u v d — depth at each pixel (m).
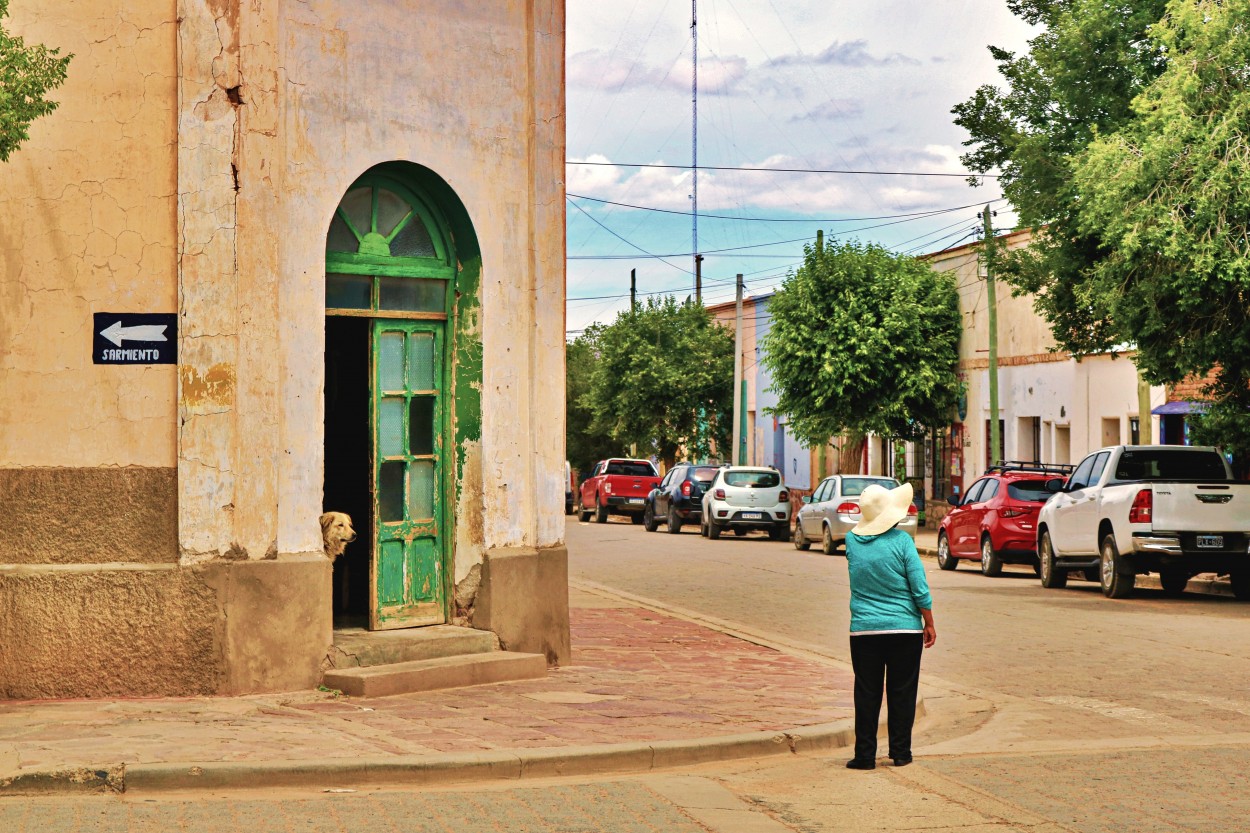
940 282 38.75
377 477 11.53
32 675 10.08
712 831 7.10
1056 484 22.06
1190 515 19.20
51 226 10.24
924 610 8.95
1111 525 20.00
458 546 11.91
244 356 10.30
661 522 43.31
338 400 13.16
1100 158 19.52
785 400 39.81
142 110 10.23
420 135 11.45
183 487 10.13
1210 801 7.88
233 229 10.27
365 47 11.09
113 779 7.53
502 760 8.24
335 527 10.77
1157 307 19.56
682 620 16.86
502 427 12.04
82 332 10.23
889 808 7.70
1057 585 21.97
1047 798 7.96
